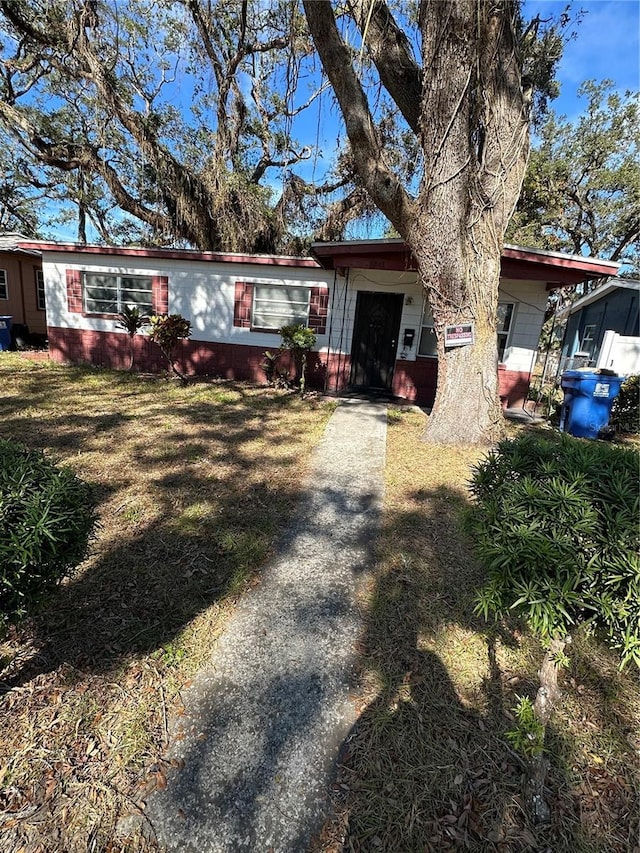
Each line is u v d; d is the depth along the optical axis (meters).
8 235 12.90
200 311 9.29
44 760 1.50
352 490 3.94
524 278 7.24
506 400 8.43
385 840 1.32
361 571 2.71
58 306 9.84
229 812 1.38
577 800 1.45
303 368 8.15
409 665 1.99
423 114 4.52
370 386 9.24
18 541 1.35
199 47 11.06
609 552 1.26
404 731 1.67
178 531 3.08
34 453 1.82
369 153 4.46
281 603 2.38
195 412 6.39
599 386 6.45
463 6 4.05
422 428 6.14
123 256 9.29
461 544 3.05
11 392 6.93
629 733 1.71
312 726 1.68
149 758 1.53
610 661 2.09
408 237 4.90
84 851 1.26
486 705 1.80
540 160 15.89
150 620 2.20
